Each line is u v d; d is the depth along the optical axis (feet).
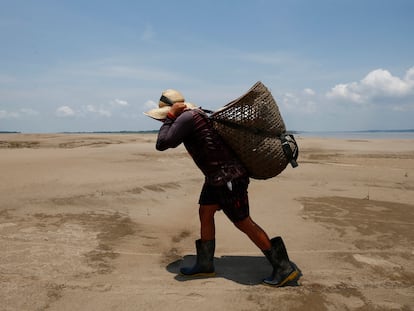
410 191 25.79
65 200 18.79
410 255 13.24
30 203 17.84
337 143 90.17
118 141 78.54
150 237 14.87
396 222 17.57
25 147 59.31
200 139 10.11
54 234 14.20
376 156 54.34
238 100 10.02
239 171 10.21
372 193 24.85
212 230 10.98
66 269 11.07
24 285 9.82
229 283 10.45
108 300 9.20
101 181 23.98
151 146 59.88
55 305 8.89
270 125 10.23
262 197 23.25
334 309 9.08
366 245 14.25
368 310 9.11
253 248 13.92
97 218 16.80
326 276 11.18
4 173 24.53
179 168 33.94
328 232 15.84
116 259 12.19
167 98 10.91
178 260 12.47
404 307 9.34
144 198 21.45
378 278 11.14
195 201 22.21
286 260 10.39
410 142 102.17
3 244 12.80
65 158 35.83
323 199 22.71
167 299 9.32
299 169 36.60
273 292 9.89
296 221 17.56
